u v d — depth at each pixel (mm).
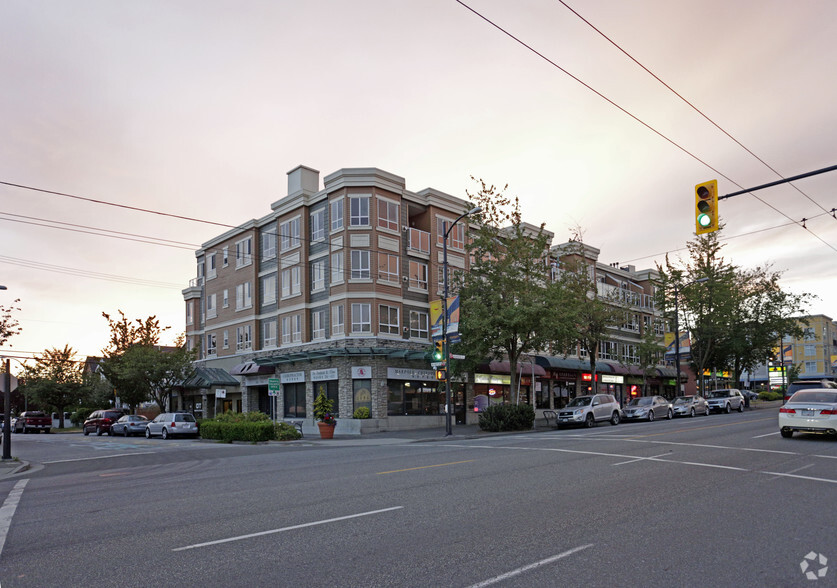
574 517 8133
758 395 62656
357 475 12836
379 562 6238
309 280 37781
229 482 12586
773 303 48156
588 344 38062
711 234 45312
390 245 35781
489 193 31141
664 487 10336
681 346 44469
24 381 57344
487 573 5809
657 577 5641
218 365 46125
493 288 30688
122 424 37938
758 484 10570
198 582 5746
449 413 27656
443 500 9547
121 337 45625
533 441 20891
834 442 17281
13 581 5949
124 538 7582
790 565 5996
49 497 11562
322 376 35625
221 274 46969
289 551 6723
